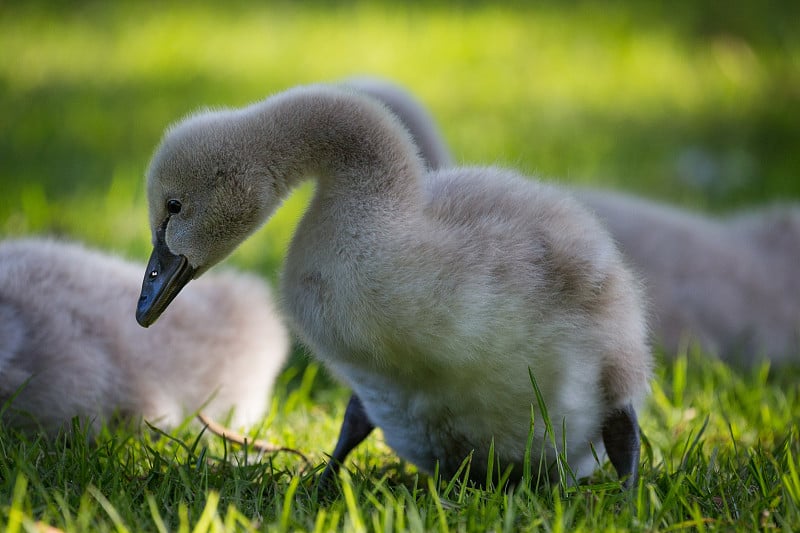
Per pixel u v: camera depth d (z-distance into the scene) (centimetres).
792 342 1394
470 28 3094
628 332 898
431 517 771
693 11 3141
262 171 879
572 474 837
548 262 859
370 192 853
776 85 2667
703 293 1377
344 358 868
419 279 817
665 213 1467
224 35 3105
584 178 1980
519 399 857
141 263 1355
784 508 801
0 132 2212
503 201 888
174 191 886
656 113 2489
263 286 1252
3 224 1627
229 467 905
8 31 3094
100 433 1014
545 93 2616
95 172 1978
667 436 1077
